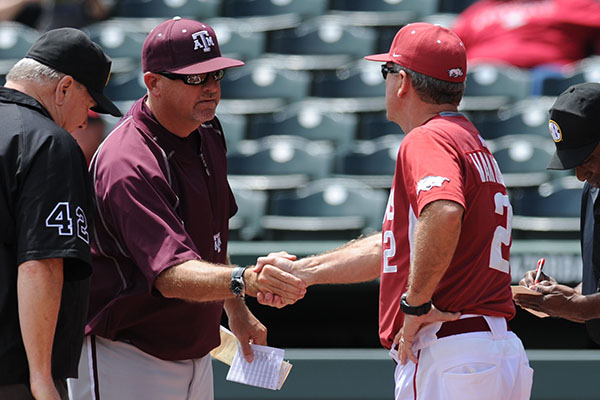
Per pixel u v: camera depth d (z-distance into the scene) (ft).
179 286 38.32
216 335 44.21
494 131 86.89
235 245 68.13
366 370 63.46
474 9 99.81
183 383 43.37
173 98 39.75
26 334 32.50
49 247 32.63
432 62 37.27
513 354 37.22
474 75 92.48
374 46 104.94
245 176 84.58
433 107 37.76
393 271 37.55
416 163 35.19
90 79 35.78
